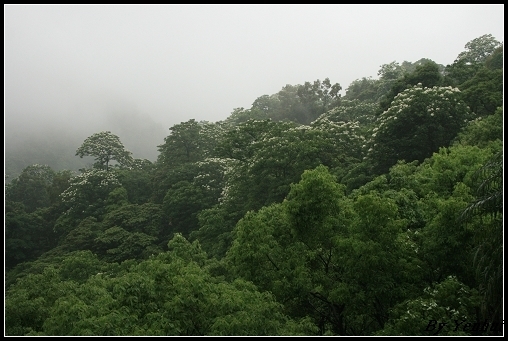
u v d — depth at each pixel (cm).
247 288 1305
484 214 1240
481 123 2441
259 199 3225
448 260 1341
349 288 1308
